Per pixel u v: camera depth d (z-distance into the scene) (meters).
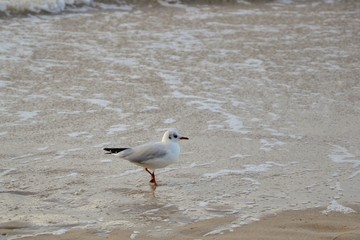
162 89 17.19
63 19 23.55
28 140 13.71
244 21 24.23
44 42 20.88
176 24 23.56
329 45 21.56
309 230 9.74
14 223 9.98
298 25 23.91
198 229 9.80
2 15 23.31
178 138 11.75
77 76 18.03
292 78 18.33
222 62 19.58
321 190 11.37
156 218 10.23
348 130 14.59
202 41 21.62
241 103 16.30
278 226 9.88
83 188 11.48
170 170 12.30
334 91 17.33
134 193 11.29
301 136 14.18
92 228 9.84
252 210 10.50
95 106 15.86
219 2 26.83
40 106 15.77
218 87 17.44
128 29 22.72
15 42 20.70
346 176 12.04
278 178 11.92
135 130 14.38
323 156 13.05
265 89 17.38
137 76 18.17
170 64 19.27
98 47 20.64
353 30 23.47
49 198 11.05
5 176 11.93
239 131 14.41
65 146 13.45
